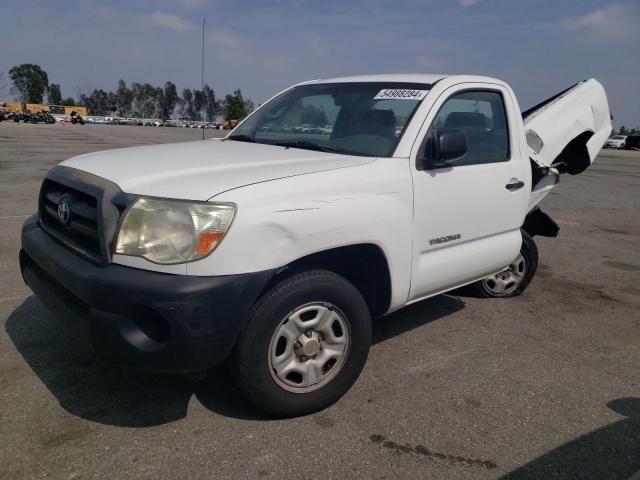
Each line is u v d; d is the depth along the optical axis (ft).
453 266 11.80
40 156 58.03
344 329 9.61
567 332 13.96
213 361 8.09
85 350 11.34
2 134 105.91
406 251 10.46
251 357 8.55
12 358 10.91
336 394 9.64
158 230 7.91
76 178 9.35
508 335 13.52
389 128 11.10
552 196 42.75
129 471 7.80
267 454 8.32
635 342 13.53
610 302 16.65
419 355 12.08
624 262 21.94
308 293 8.92
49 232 9.88
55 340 11.76
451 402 10.12
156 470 7.85
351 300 9.48
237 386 8.88
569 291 17.58
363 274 10.53
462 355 12.19
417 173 10.64
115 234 8.09
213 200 8.00
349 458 8.34
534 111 17.99
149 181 8.54
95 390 9.89
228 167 9.38
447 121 11.71
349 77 13.78
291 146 11.75
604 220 32.14
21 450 8.14
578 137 18.44
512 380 11.13
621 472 8.36
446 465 8.31
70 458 8.02
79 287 8.20
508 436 9.15
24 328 12.31
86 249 8.70
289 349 8.99
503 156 13.23
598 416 9.94
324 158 10.28
